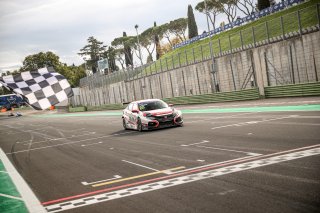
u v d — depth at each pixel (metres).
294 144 9.67
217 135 13.41
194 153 10.40
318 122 13.30
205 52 51.88
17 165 12.98
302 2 45.62
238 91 35.22
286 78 32.41
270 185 6.20
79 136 20.75
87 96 79.06
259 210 5.04
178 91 49.19
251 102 30.39
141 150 12.29
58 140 20.12
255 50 34.69
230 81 39.31
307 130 11.77
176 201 6.02
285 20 40.94
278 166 7.51
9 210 7.00
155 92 54.53
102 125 27.00
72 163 11.65
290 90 29.59
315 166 7.11
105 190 7.51
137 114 18.41
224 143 11.40
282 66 32.59
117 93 64.75
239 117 19.27
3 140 25.48
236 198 5.74
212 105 34.47
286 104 23.55
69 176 9.55
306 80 30.62
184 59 55.38
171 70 49.78
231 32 57.75
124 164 10.16
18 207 7.12
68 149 15.52
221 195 6.02
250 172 7.32
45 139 21.89
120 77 62.84
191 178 7.52
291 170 7.05
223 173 7.56
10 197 8.14
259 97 32.91
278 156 8.49
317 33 29.02
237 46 44.84
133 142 14.66
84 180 8.80
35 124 42.19
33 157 14.53
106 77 67.94
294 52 31.28
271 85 33.97
